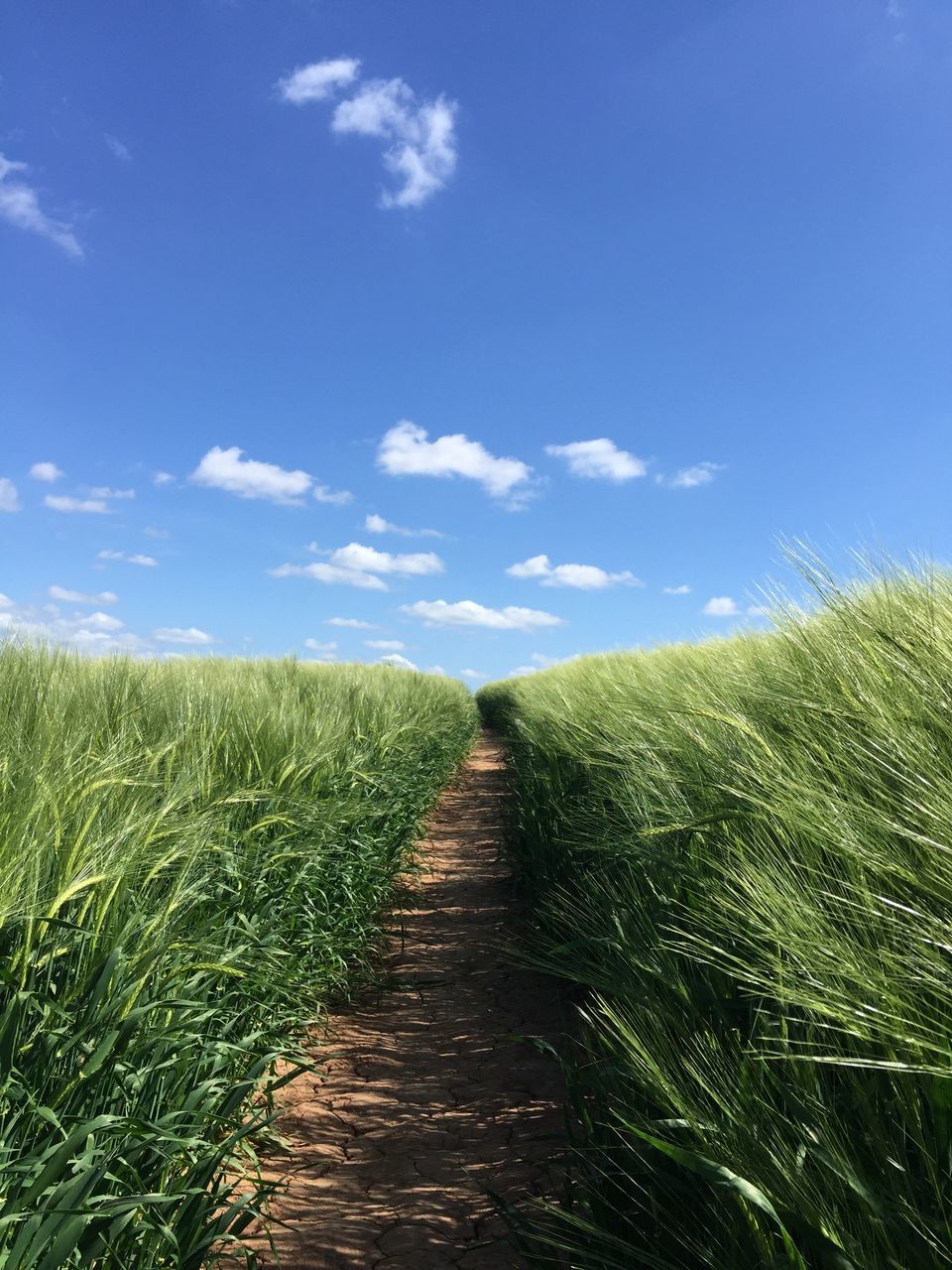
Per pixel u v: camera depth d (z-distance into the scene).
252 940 2.98
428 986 4.30
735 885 2.24
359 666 14.12
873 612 2.98
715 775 2.94
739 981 2.12
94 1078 1.77
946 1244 1.21
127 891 2.32
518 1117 2.96
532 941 4.36
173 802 2.68
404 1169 2.64
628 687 5.62
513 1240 2.13
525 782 6.37
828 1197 1.36
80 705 3.87
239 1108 2.62
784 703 3.02
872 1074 1.54
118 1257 1.70
